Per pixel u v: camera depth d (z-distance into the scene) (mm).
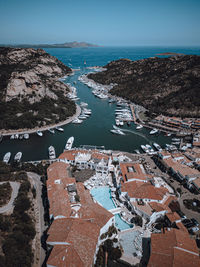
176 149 121812
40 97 184000
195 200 81500
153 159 112562
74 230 58062
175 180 94125
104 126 162750
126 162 101812
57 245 55344
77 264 50250
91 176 95188
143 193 77688
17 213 68625
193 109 178125
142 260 58812
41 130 149125
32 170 98062
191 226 69062
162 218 72625
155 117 176375
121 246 62656
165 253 54750
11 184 84875
